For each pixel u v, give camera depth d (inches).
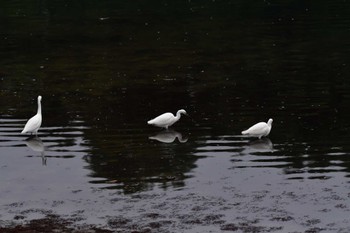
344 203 861.8
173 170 1000.2
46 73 1668.3
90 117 1288.1
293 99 1381.6
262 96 1413.6
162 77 1601.9
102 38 2124.8
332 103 1344.7
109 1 2933.1
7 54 1905.8
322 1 2768.2
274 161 1026.1
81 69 1705.2
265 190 913.5
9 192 933.8
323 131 1166.3
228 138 1148.5
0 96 1461.6
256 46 1939.0
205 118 1270.9
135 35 2161.7
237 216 831.7
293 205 860.6
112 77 1612.9
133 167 1016.9
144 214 844.0
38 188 945.5
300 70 1637.6
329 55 1792.6
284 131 1177.4
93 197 905.5
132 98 1422.2
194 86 1509.6
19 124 1255.5
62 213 856.3
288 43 1972.2
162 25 2336.4
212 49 1915.6
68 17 2541.8
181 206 866.1
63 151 1098.7
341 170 976.3
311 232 781.9
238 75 1605.6
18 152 1099.9
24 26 2359.7
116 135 1176.8
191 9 2677.2
